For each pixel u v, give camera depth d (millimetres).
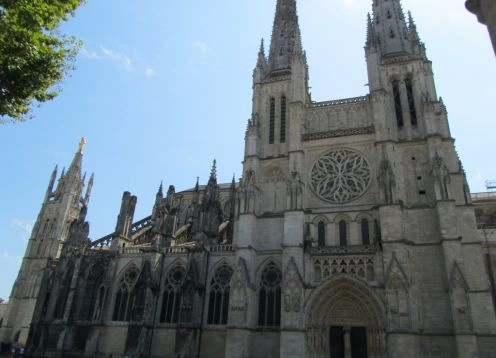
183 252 70062
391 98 67312
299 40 76438
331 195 63062
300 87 71500
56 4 22344
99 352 66562
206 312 63594
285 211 60781
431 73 66688
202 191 107188
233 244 67375
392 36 77375
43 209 119062
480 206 88938
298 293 54594
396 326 49062
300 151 65812
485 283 51125
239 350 54844
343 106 70000
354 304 53938
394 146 62188
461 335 47344
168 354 63344
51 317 71938
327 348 53094
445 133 61281
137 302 65188
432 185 58406
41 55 22484
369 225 58781
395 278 51188
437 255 53844
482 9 15180
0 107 22125
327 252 56625
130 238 82438
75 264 73688
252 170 67438
